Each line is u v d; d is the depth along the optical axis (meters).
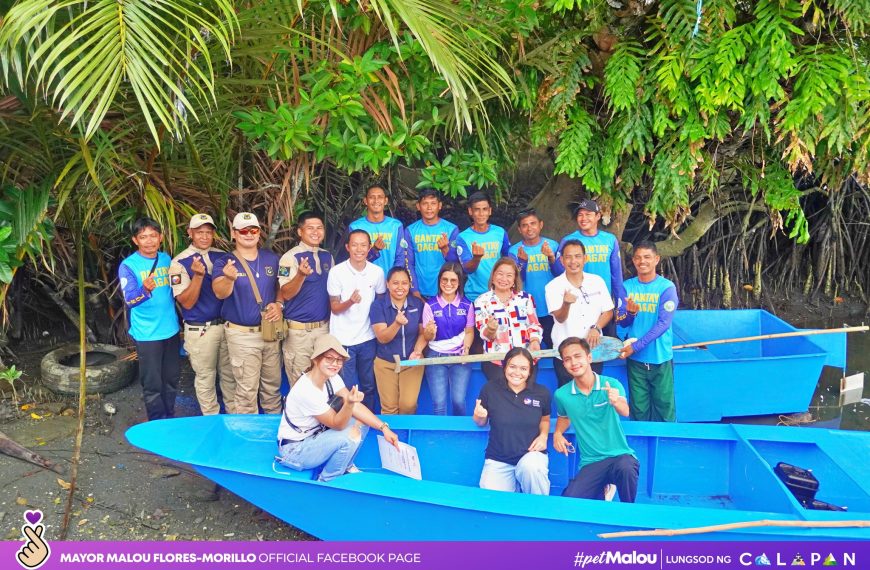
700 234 6.50
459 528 3.42
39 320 6.82
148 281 4.32
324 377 3.55
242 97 5.04
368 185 6.85
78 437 4.08
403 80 5.15
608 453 3.85
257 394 4.86
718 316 6.21
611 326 4.94
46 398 5.51
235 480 3.63
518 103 5.59
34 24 3.20
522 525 3.32
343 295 4.52
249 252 4.43
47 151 4.37
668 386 4.62
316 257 4.60
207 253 4.50
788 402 5.42
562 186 6.49
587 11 5.20
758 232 8.15
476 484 4.30
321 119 4.89
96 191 4.73
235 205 5.66
